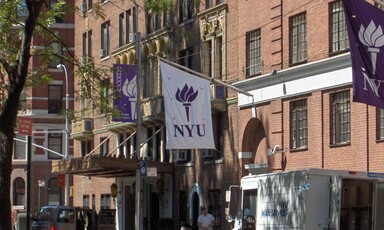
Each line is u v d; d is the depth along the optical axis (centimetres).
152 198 5119
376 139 3234
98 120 5894
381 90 2144
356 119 3338
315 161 3566
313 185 2286
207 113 3431
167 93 3394
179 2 4794
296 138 3731
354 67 2125
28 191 2903
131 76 3684
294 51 3753
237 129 4206
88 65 2698
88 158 4662
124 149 5522
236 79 4188
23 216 4512
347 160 3375
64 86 7612
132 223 5403
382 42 2162
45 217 4159
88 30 6169
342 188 2269
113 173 5109
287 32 3788
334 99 3494
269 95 3919
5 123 2355
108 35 5844
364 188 2298
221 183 4341
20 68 2344
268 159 3909
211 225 3609
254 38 4081
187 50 4712
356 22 2145
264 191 2508
